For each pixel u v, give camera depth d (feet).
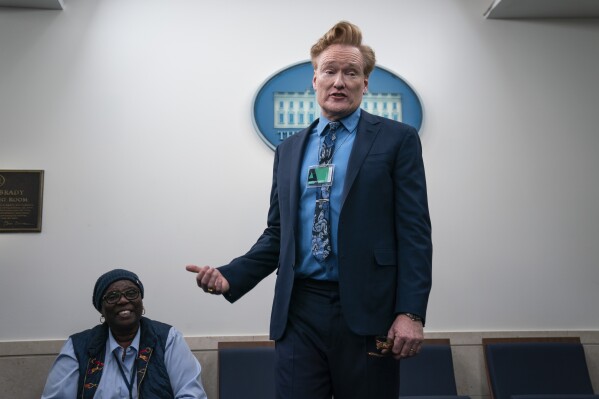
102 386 7.75
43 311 10.62
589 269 11.46
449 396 9.16
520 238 11.51
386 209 4.74
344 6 12.38
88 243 10.94
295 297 4.85
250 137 11.62
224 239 11.19
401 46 12.26
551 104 12.12
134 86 11.66
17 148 11.17
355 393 4.54
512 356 10.39
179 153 11.45
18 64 11.50
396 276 4.62
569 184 11.79
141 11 12.03
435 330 11.08
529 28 12.45
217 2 12.20
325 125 5.22
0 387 10.25
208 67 11.87
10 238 10.81
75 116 11.42
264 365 10.07
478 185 11.68
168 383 8.01
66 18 11.82
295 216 4.99
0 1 11.52
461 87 12.12
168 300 10.87
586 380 10.30
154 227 11.12
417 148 4.92
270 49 12.07
